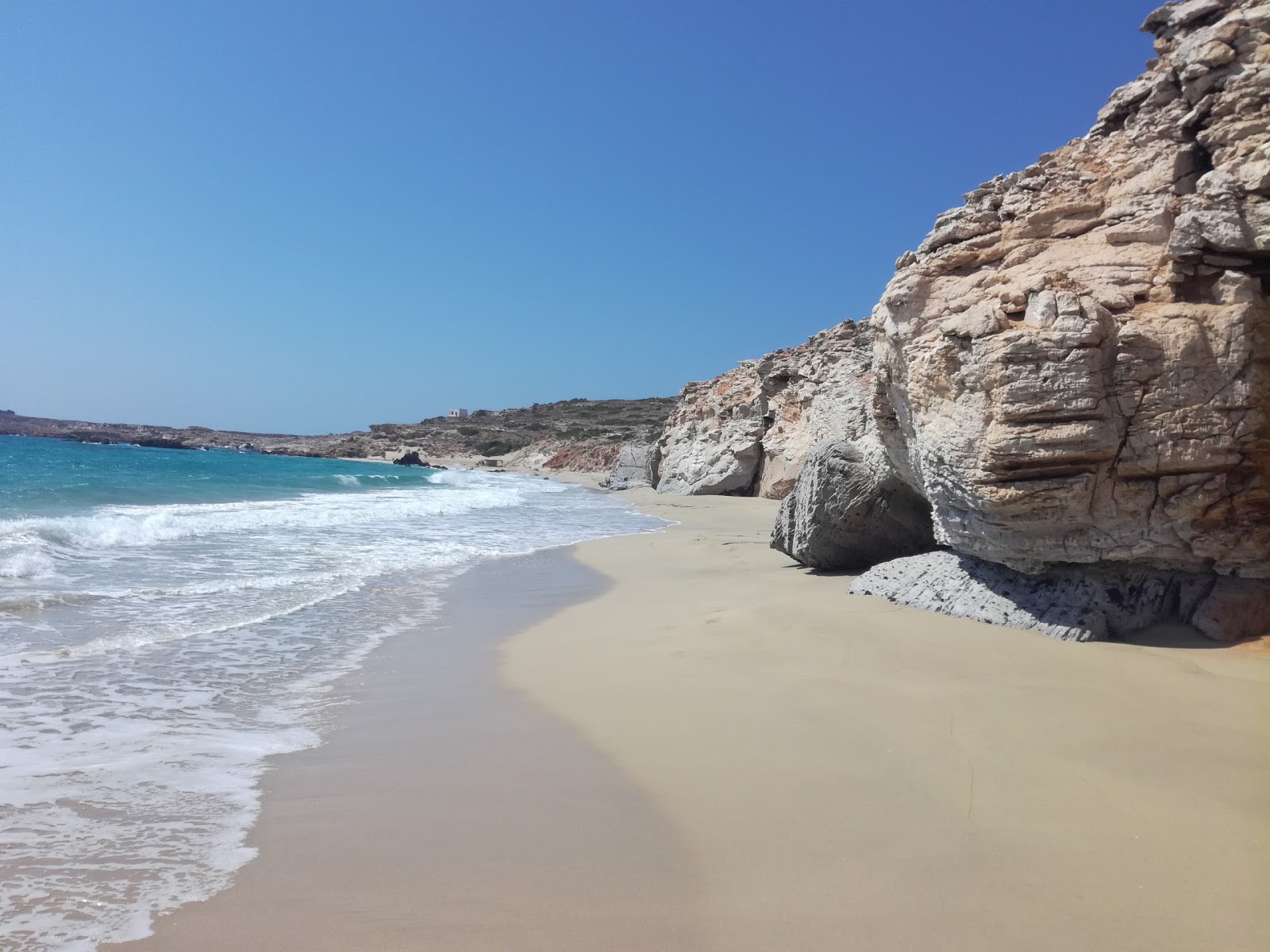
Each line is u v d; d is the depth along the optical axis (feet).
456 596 38.68
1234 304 21.84
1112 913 11.19
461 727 19.84
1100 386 21.85
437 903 11.94
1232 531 22.47
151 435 353.92
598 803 15.31
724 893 12.05
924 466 27.84
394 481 149.28
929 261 27.81
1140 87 25.46
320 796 15.84
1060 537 23.95
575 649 27.78
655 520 87.04
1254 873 12.01
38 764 16.99
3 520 52.49
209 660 25.61
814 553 40.06
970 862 12.62
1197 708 18.20
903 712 18.93
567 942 10.91
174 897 12.08
